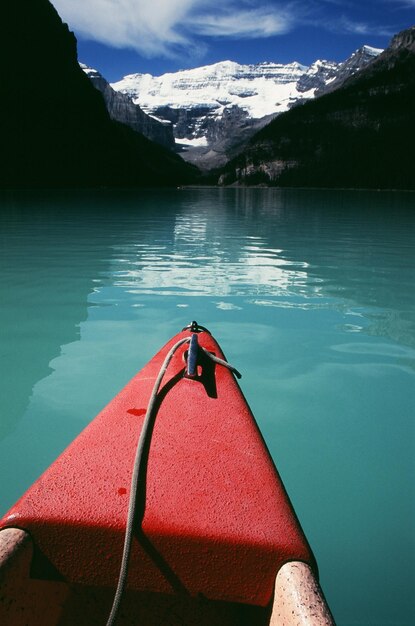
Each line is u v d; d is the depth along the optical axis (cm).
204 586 99
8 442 230
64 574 99
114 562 98
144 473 114
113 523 97
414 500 196
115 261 660
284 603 88
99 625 103
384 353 345
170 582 99
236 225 1177
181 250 763
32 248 762
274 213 1625
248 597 98
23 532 96
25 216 1268
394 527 180
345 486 203
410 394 284
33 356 332
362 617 142
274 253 750
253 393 283
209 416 144
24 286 516
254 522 102
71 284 525
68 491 106
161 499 105
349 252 770
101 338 367
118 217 1316
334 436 241
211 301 468
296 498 195
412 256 735
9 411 259
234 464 121
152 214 1466
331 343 363
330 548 170
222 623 105
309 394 283
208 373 173
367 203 2348
